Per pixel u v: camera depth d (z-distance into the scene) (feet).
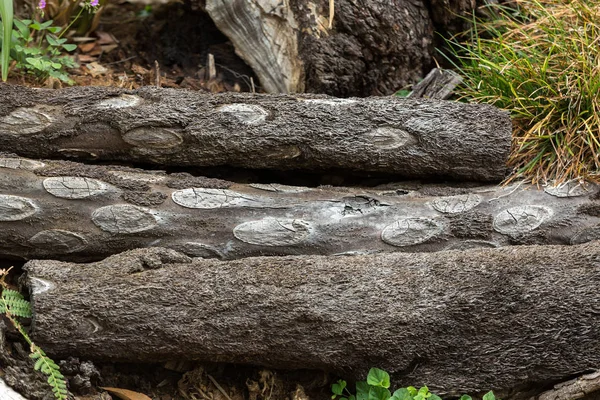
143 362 8.00
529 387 8.00
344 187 8.87
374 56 10.94
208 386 8.19
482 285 7.68
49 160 8.62
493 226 8.47
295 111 8.80
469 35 11.69
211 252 8.34
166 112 8.71
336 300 7.66
